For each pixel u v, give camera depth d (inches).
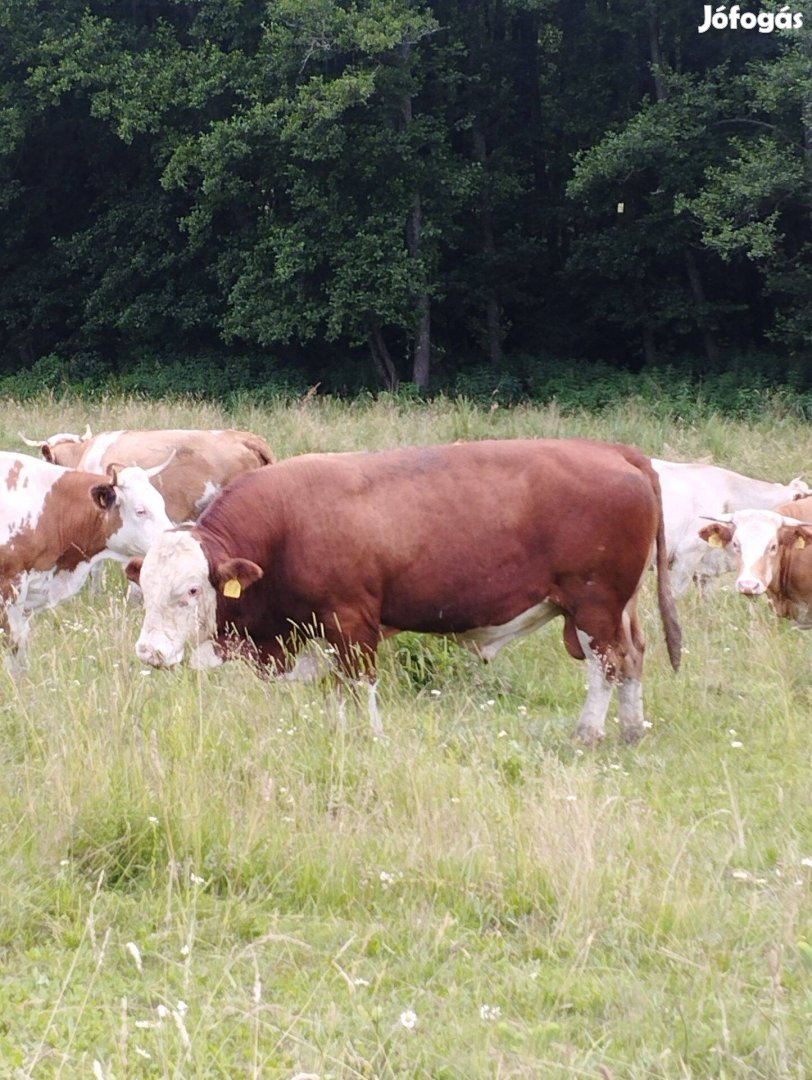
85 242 1332.4
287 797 331.3
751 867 326.0
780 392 1005.8
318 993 288.7
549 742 382.3
